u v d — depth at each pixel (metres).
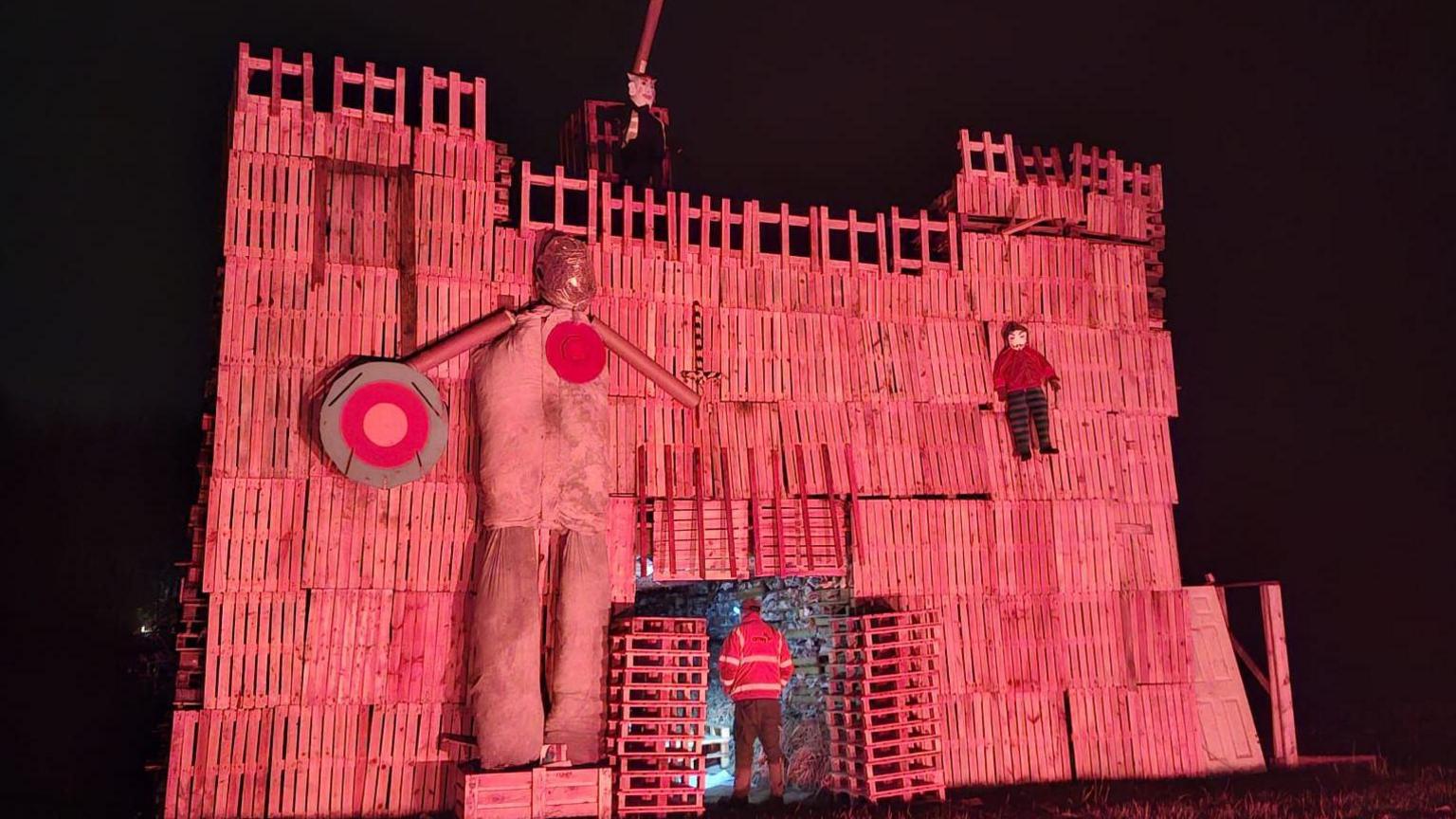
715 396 13.34
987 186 14.86
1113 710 13.95
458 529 12.04
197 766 10.98
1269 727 17.80
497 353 12.00
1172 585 14.56
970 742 13.36
